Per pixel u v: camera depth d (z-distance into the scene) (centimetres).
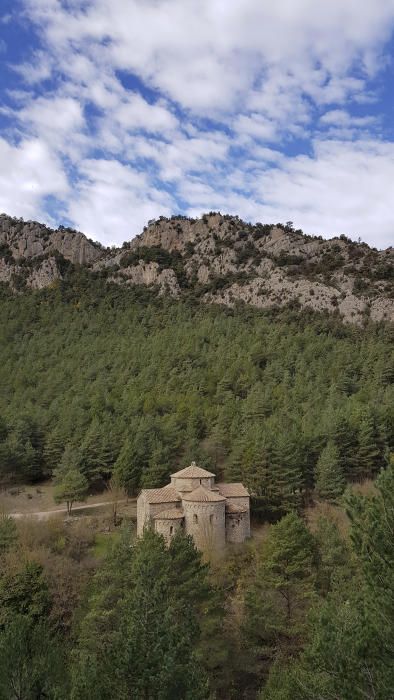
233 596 4269
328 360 11250
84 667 2045
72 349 13900
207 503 5234
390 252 19500
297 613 3525
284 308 16888
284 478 6153
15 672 2075
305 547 3734
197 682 1970
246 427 7625
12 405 9775
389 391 8925
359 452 6919
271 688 2562
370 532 1750
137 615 2098
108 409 9362
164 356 12188
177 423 8162
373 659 1554
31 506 6831
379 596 1656
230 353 12050
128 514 6347
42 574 4225
